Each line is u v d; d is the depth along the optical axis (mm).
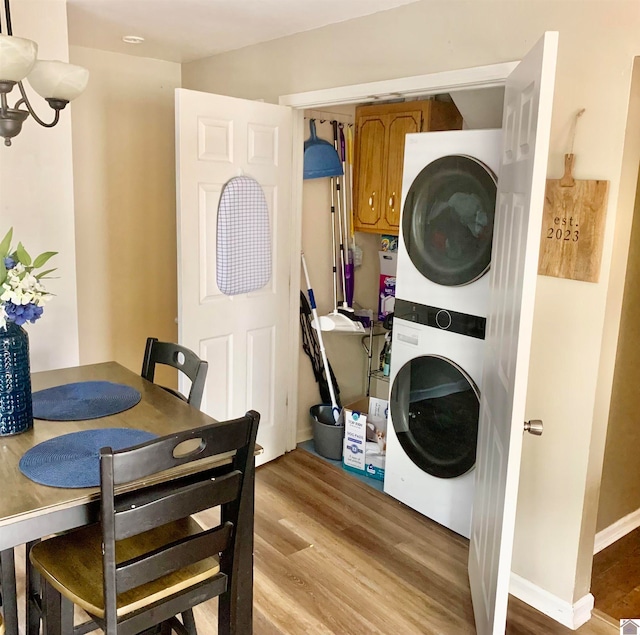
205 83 3754
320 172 3434
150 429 1810
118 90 3678
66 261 2752
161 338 4109
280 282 3287
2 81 1483
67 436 1736
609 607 2326
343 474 3312
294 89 3109
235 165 2941
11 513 1351
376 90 2666
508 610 2268
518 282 1676
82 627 1765
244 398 3221
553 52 1499
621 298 2043
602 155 1935
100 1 2604
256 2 2555
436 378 2729
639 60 1853
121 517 1349
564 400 2115
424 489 2859
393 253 3709
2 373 1692
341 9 2615
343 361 3871
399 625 2156
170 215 4027
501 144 2258
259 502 2977
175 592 1571
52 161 2650
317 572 2436
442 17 2379
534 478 2236
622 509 2814
